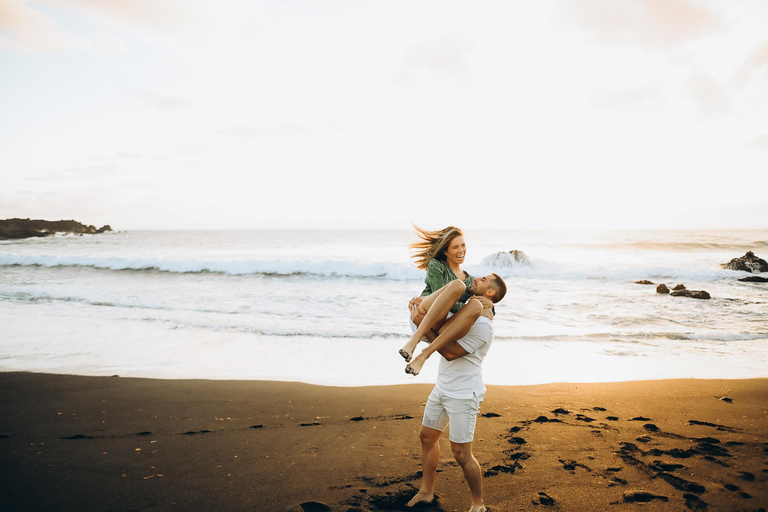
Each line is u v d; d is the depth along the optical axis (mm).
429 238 3295
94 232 97250
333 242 53000
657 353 7988
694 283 17672
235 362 7418
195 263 20609
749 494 3133
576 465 3678
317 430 4551
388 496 3217
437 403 3053
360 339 8961
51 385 6105
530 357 7734
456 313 2854
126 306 12461
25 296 13945
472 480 2916
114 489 3299
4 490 3270
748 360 7535
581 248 35875
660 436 4297
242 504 3098
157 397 5629
